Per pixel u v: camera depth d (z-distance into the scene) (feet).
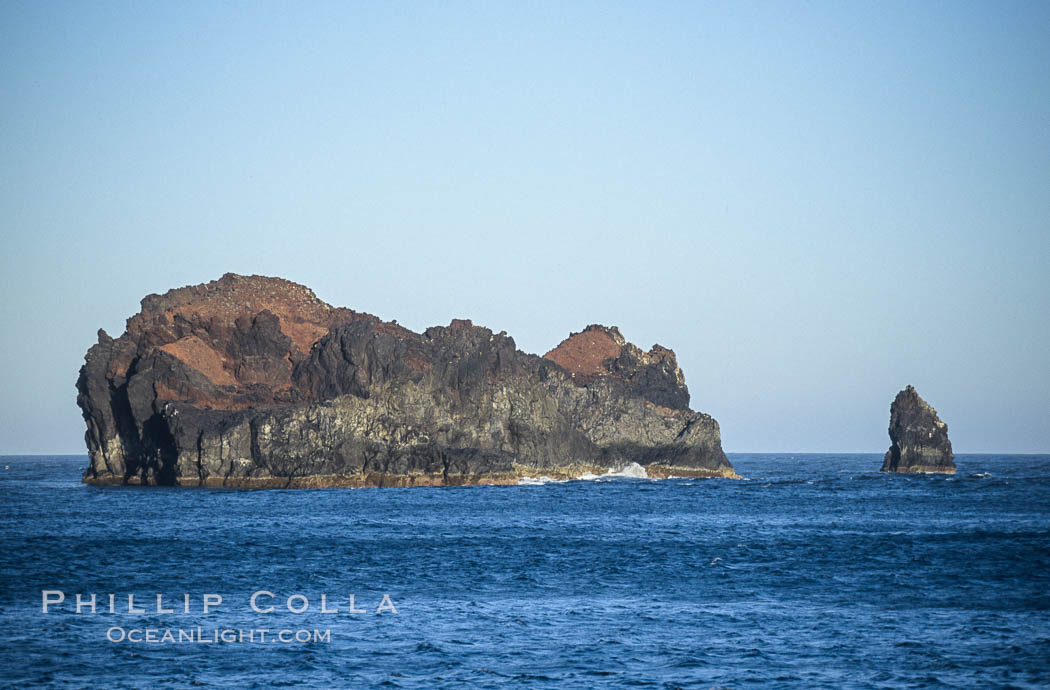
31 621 498.69
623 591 580.30
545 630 483.92
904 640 464.24
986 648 450.30
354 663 429.79
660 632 479.82
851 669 421.18
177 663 428.97
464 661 432.66
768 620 504.43
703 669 421.18
